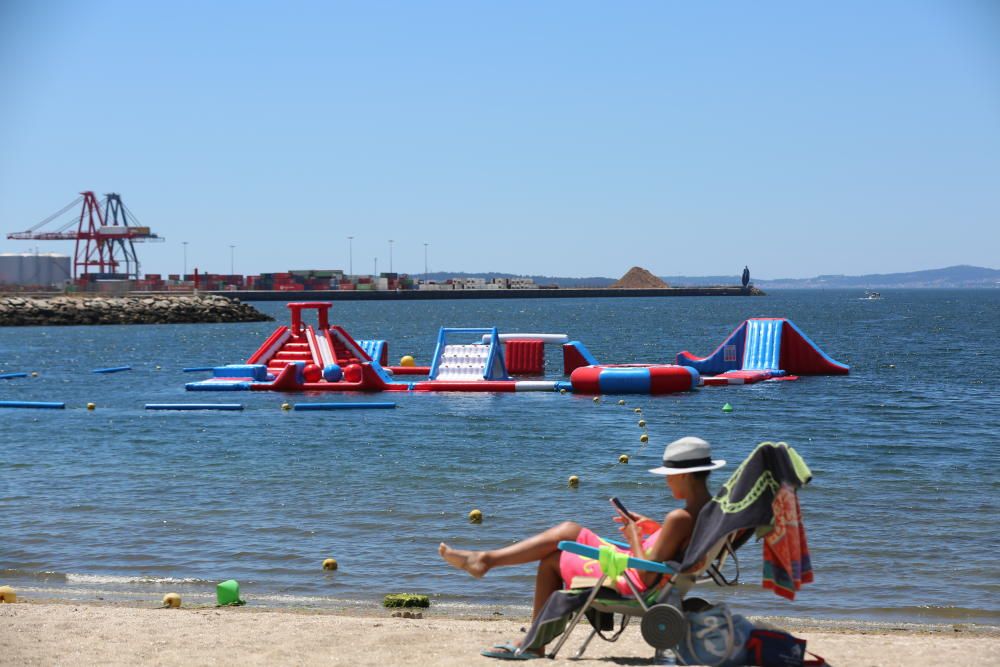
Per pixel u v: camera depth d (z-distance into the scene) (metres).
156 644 8.02
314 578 12.05
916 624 10.19
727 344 41.75
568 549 6.88
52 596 11.23
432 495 16.80
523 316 153.75
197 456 21.25
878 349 62.72
